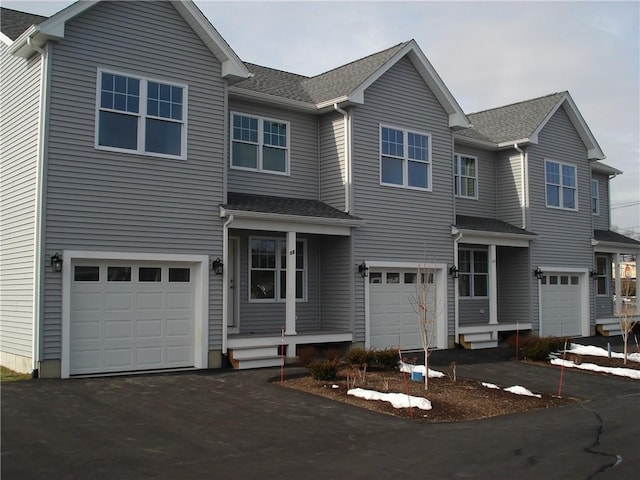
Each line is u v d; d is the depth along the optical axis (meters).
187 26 14.30
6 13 15.23
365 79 17.09
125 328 13.25
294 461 7.79
